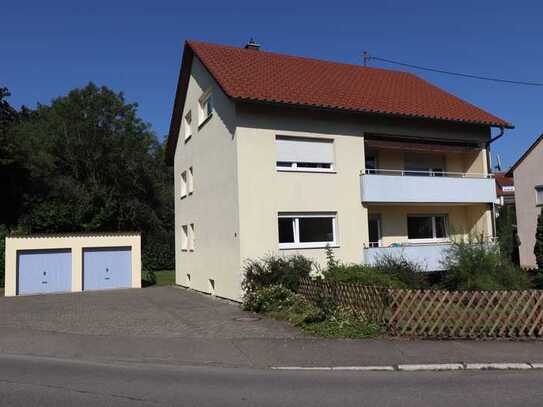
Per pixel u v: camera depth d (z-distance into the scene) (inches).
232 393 257.0
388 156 788.0
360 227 687.7
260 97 617.0
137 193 1781.5
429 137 759.7
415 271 603.5
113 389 263.7
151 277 1072.8
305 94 673.0
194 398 247.0
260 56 798.5
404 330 385.7
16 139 1457.9
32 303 697.0
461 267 527.5
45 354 361.1
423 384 275.4
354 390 263.1
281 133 651.5
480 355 335.6
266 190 634.8
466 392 257.4
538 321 382.6
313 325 424.5
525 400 241.0
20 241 906.1
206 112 781.9
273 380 285.9
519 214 1203.9
